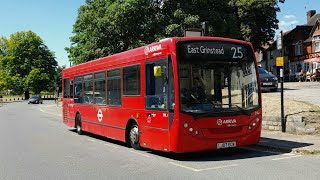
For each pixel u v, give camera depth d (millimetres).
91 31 30891
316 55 55656
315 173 8367
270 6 42781
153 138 11016
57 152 12664
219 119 10109
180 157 10922
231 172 8680
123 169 9516
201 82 10156
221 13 33344
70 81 19281
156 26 28812
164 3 29828
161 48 10602
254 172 8602
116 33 29781
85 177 8766
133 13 28625
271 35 48000
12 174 9336
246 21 43500
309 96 20156
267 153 11109
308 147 11078
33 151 13016
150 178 8414
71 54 41219
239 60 10695
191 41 10219
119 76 13352
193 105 9984
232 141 10297
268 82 25562
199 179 8117
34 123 26016
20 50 97500
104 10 31156
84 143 14852
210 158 10609
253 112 10641
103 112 14883
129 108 12547
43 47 100000
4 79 94500
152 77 11094
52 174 9211
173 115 9977
